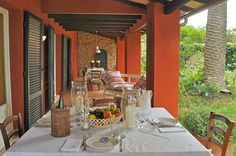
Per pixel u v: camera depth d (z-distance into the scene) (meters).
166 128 2.23
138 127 2.27
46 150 1.74
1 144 3.61
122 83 7.49
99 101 3.12
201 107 4.91
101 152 1.72
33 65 4.55
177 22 4.07
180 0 3.29
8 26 4.07
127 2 5.45
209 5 3.36
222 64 5.77
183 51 6.50
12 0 3.60
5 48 4.02
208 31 5.87
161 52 4.08
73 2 5.61
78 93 2.44
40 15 5.40
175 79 4.12
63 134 2.00
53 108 2.04
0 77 3.88
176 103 4.15
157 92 4.11
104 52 13.61
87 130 2.19
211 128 2.36
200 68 6.29
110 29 9.30
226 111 4.62
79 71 13.62
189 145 1.86
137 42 8.56
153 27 4.12
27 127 4.20
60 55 8.49
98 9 5.66
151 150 1.76
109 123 2.19
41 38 5.08
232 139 3.58
